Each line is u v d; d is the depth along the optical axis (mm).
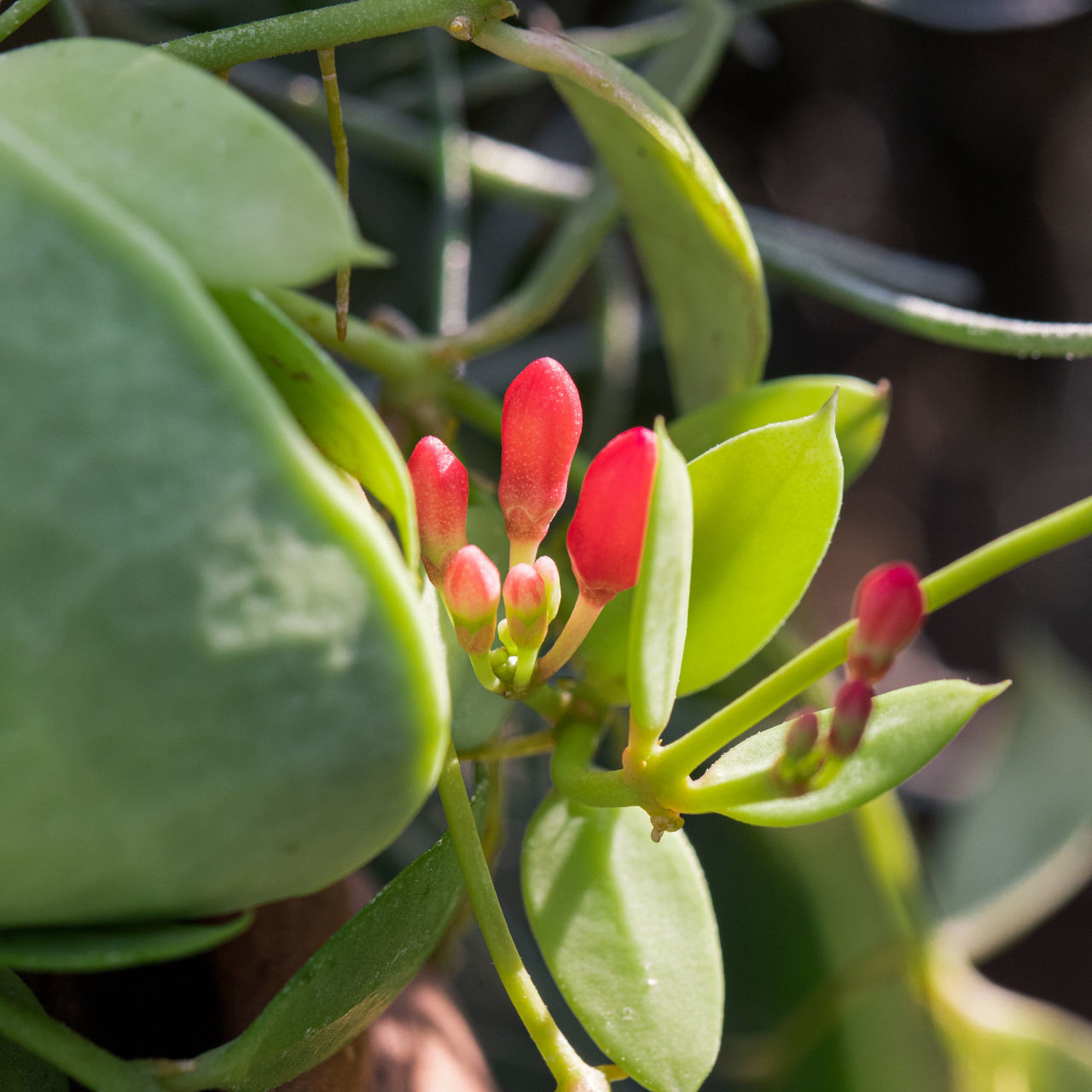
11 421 133
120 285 132
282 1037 146
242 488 133
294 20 154
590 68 157
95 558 134
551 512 155
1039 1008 253
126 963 140
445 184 237
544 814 163
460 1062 191
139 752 136
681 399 195
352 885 196
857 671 143
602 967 159
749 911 261
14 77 140
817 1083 262
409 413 188
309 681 135
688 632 161
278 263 137
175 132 138
